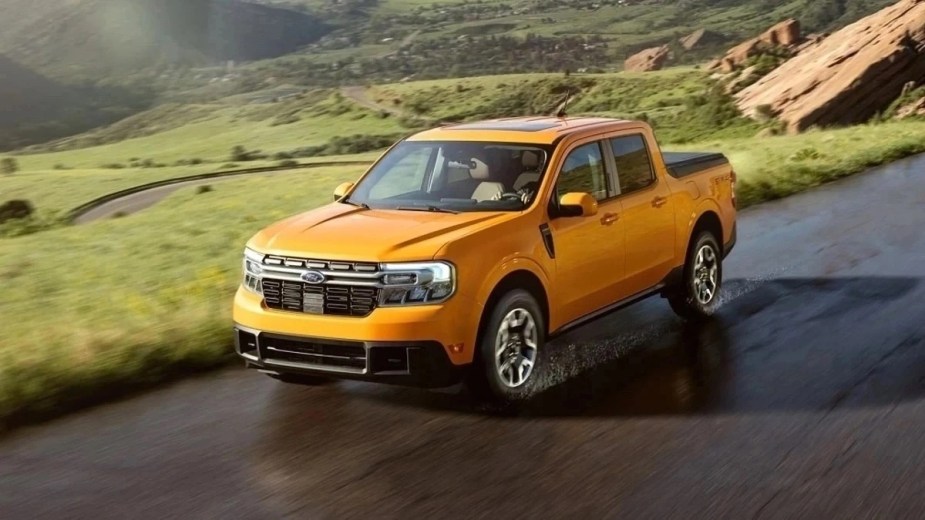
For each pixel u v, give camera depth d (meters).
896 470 4.73
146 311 9.20
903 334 7.32
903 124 37.09
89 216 74.19
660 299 8.88
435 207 6.43
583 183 6.77
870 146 23.73
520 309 6.00
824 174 18.58
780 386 6.18
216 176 102.69
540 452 5.10
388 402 6.06
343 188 7.06
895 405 5.74
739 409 5.74
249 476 4.84
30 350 7.28
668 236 7.55
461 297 5.60
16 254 20.45
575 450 5.12
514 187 6.47
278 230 6.21
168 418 5.83
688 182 7.94
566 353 7.14
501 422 5.63
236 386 6.50
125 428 5.66
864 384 6.17
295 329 5.70
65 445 5.38
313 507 4.43
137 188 97.69
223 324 7.78
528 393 6.12
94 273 15.11
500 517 4.28
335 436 5.43
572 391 6.20
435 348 5.52
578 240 6.53
